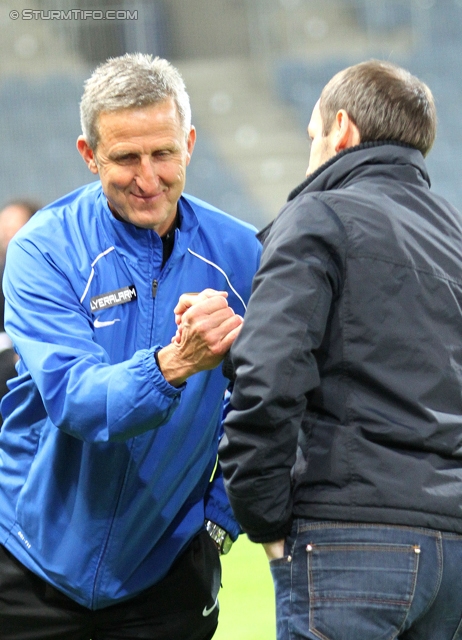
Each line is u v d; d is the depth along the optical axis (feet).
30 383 15.15
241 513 12.28
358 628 11.71
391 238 12.35
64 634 15.72
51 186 95.09
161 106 13.78
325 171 13.35
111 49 96.27
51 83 96.58
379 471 11.85
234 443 11.87
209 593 16.35
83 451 14.66
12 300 14.74
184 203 15.69
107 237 15.03
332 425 12.17
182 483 15.38
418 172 13.42
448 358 12.46
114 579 15.12
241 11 100.27
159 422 13.30
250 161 99.30
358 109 13.44
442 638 12.52
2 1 95.91
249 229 16.56
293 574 12.26
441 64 101.04
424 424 12.03
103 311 14.83
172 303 15.24
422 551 11.75
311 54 101.04
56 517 15.10
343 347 12.14
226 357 13.04
